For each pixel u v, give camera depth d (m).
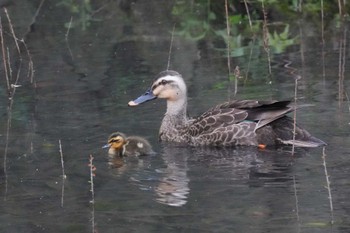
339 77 17.59
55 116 16.16
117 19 24.27
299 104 15.12
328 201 11.64
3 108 16.83
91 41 22.05
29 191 12.54
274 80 17.80
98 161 13.76
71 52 21.05
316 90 16.89
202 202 11.80
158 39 22.03
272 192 12.05
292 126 14.27
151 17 24.23
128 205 11.80
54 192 12.45
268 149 14.09
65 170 13.34
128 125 15.62
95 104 16.91
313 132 14.48
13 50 21.31
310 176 12.62
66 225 11.23
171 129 15.08
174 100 15.34
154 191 12.30
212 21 23.45
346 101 16.05
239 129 14.41
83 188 12.56
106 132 15.18
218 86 17.62
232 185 12.39
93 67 19.66
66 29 23.25
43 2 25.31
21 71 19.53
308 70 18.41
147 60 20.06
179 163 13.59
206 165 13.42
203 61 19.73
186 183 12.58
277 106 14.40
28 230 11.14
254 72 18.53
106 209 11.70
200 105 16.41
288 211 11.34
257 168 13.12
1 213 11.77
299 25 22.58
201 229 10.86
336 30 21.80
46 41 22.12
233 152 14.08
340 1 22.86
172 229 10.90
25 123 15.80
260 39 21.50
